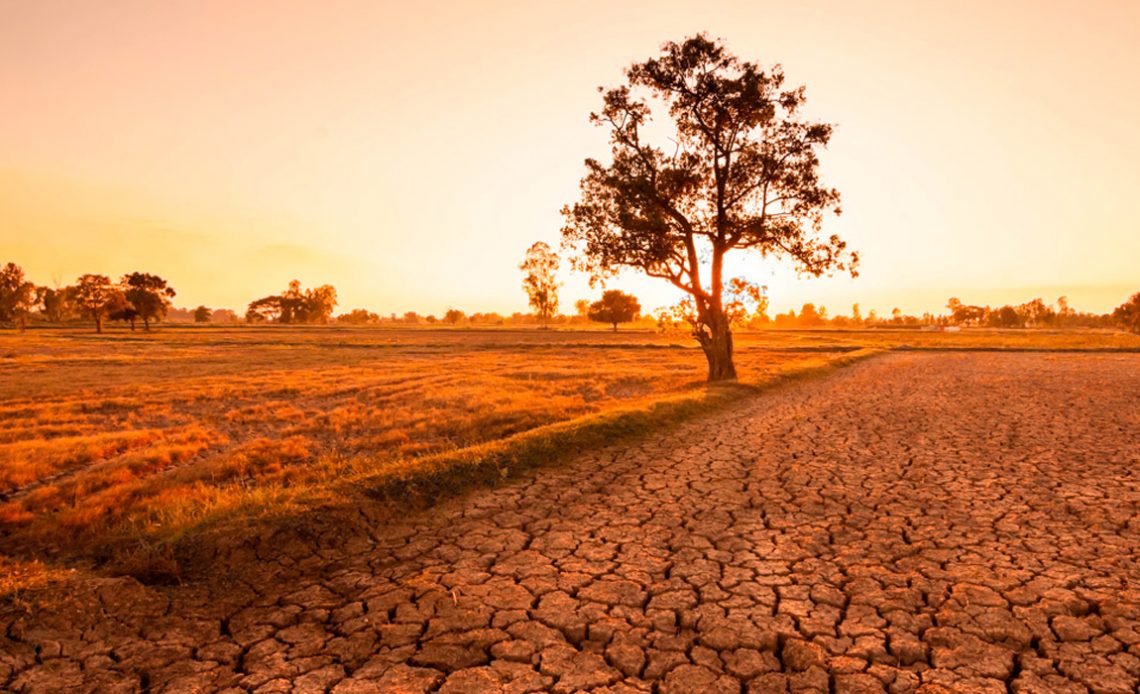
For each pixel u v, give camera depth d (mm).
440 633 4715
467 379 27906
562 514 7684
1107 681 3982
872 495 8352
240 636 4691
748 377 24500
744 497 8336
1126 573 5652
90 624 4762
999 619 4812
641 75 21938
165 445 13711
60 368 36281
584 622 4863
